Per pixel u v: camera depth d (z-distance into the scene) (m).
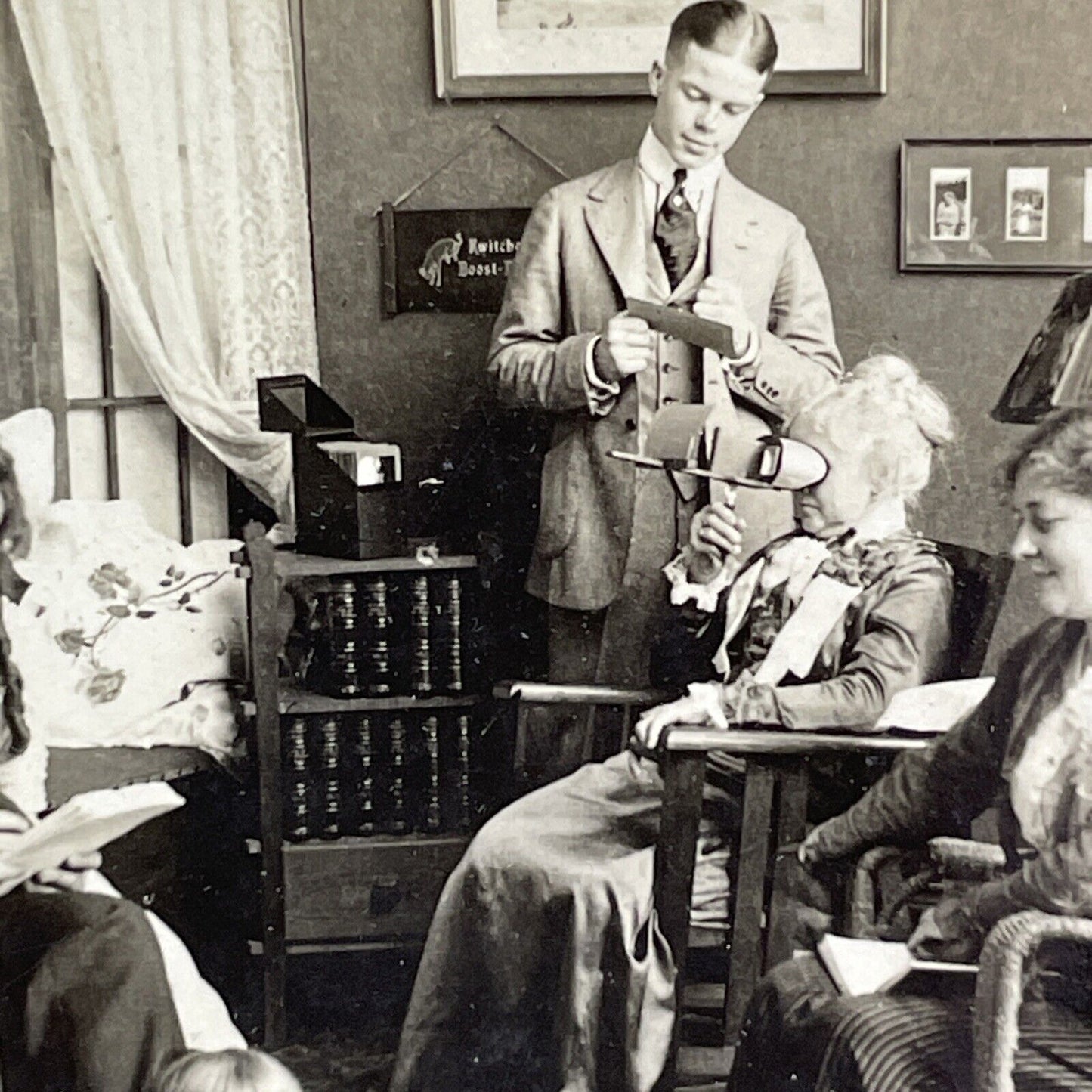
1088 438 2.92
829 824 2.81
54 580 2.95
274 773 2.90
